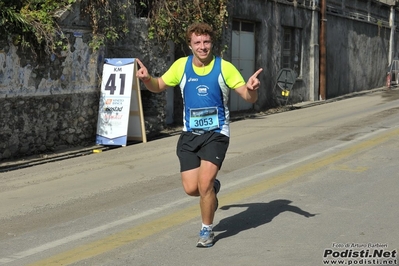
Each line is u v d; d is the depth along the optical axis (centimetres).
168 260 820
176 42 2309
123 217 1059
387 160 1513
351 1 4253
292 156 1628
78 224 1025
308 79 3644
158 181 1373
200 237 870
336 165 1469
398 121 2333
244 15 2936
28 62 1700
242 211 1070
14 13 1641
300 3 3503
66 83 1844
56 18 1781
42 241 932
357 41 4366
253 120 2667
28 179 1451
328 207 1076
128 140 2034
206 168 834
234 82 826
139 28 2148
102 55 1988
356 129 2141
